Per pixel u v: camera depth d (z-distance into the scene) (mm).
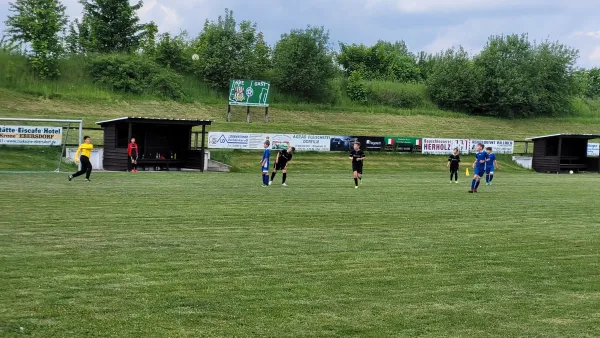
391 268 11117
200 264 10977
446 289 9844
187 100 63594
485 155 26328
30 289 9102
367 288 9758
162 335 7430
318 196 23016
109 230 14117
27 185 24406
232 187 26172
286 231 14680
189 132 40562
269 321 8055
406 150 49156
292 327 7863
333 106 71000
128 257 11352
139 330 7570
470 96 78688
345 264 11320
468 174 41375
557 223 17172
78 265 10625
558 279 10688
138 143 39281
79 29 75375
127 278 9875
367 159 46844
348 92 76438
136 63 65062
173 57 70688
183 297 8961
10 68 59250
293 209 18750
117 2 74375
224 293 9227
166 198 20859
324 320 8172
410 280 10320
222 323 7926
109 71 63188
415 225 16172
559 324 8312
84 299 8711
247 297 9062
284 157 28391
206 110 62625
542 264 11789
